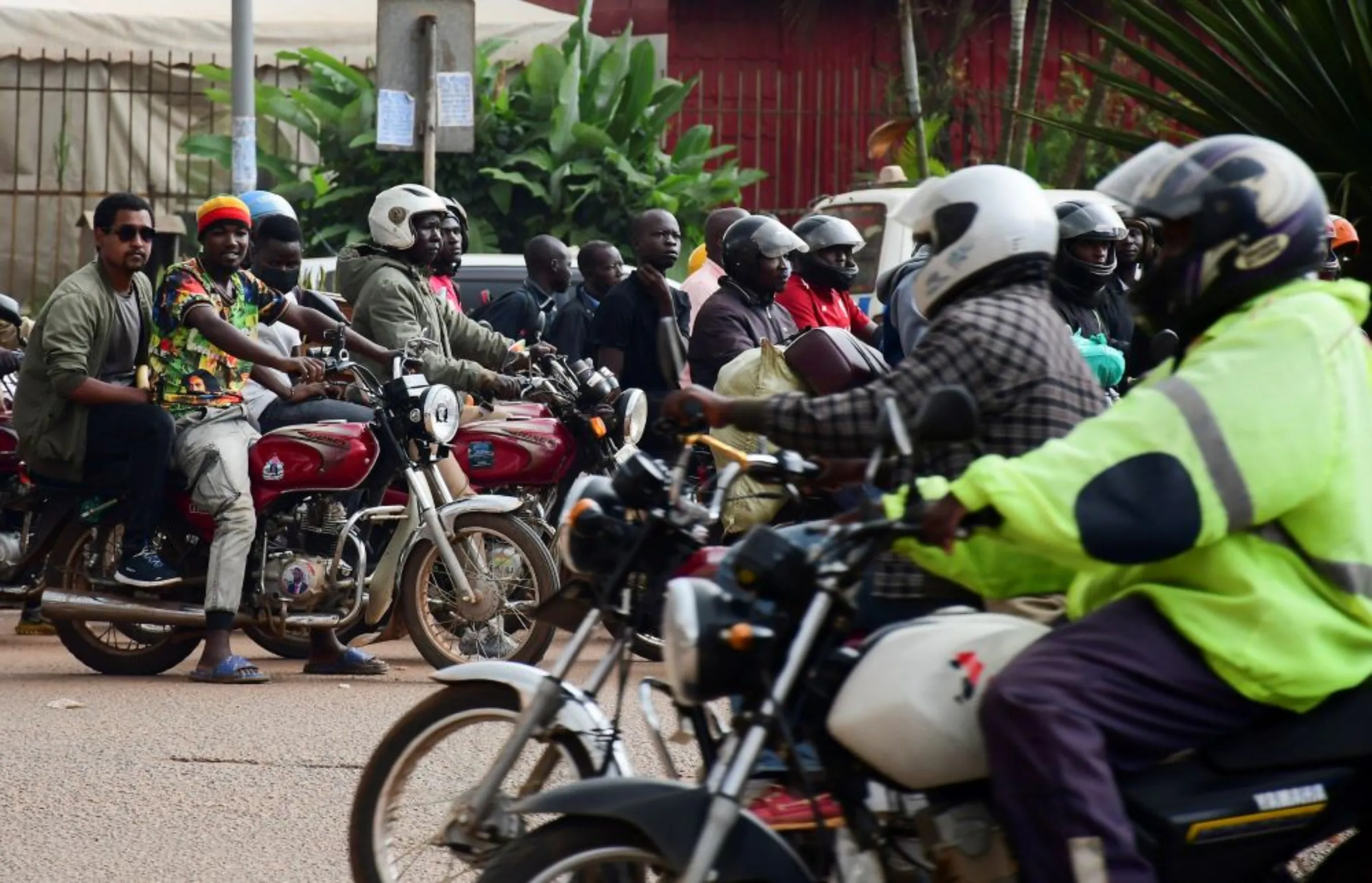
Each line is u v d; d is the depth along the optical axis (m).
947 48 42.19
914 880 7.44
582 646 8.52
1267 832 7.07
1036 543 6.82
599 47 37.47
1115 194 7.45
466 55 22.48
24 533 18.50
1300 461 6.81
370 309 18.39
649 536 8.29
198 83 39.03
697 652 7.20
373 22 37.78
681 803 7.08
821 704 7.43
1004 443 8.45
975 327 8.45
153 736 14.06
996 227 8.62
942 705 7.12
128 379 17.42
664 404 8.56
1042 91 44.22
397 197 18.56
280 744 13.82
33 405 16.95
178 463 16.70
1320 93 20.95
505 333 22.23
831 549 7.27
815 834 7.62
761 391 14.46
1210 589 7.05
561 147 35.00
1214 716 7.04
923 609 8.56
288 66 39.16
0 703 15.47
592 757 8.47
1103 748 6.89
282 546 16.97
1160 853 7.00
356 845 9.42
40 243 38.50
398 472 17.27
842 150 44.16
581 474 18.27
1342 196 20.95
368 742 13.91
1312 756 7.07
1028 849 6.85
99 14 36.38
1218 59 21.47
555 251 22.98
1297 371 6.89
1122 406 6.94
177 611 16.81
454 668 9.17
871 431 8.44
